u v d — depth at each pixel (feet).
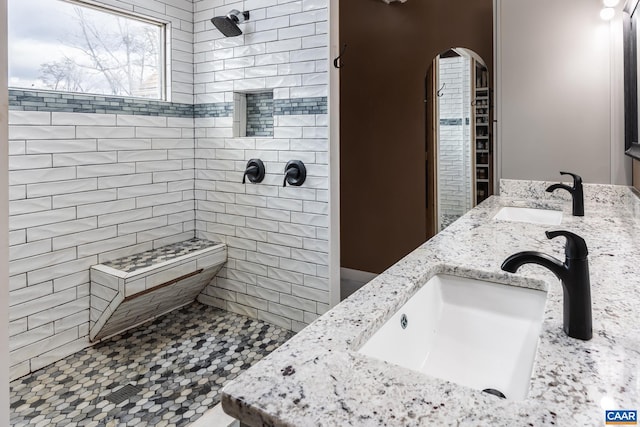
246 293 9.00
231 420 5.56
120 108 7.85
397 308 2.77
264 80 8.22
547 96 6.84
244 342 7.86
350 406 1.63
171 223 9.07
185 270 8.18
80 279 7.41
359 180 11.03
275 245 8.44
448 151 9.64
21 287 6.57
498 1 7.07
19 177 6.46
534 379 1.81
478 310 3.31
